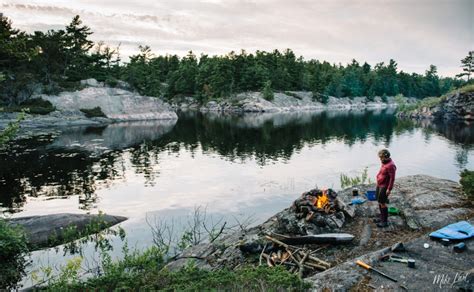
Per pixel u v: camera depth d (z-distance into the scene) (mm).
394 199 13797
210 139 53125
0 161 34875
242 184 26797
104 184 26984
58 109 73688
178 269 11195
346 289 7512
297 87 156250
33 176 29250
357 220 12367
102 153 40344
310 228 11547
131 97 88438
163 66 166000
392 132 62062
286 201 22078
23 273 11836
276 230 12367
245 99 128250
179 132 61750
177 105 139250
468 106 85750
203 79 142250
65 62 86562
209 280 7922
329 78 167500
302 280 7797
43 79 80125
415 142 49656
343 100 163750
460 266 8266
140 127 69812
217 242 13141
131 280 9172
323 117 98562
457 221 11531
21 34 71625
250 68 136875
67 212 20344
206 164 35062
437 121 86312
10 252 11258
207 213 19859
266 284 7551
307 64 179375
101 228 17469
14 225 16422
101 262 13422
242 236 12836
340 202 12609
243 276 7918
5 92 70125
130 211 20500
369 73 189375
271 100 130500
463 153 40344
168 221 18609
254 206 21125
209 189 25422
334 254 10344
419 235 10797
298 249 10555
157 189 25578
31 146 43906
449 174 29922
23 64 74125
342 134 59094
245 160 37062
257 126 72438
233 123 79125
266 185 26359
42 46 78500
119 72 111875
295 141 51062
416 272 8016
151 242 15516
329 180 27812
